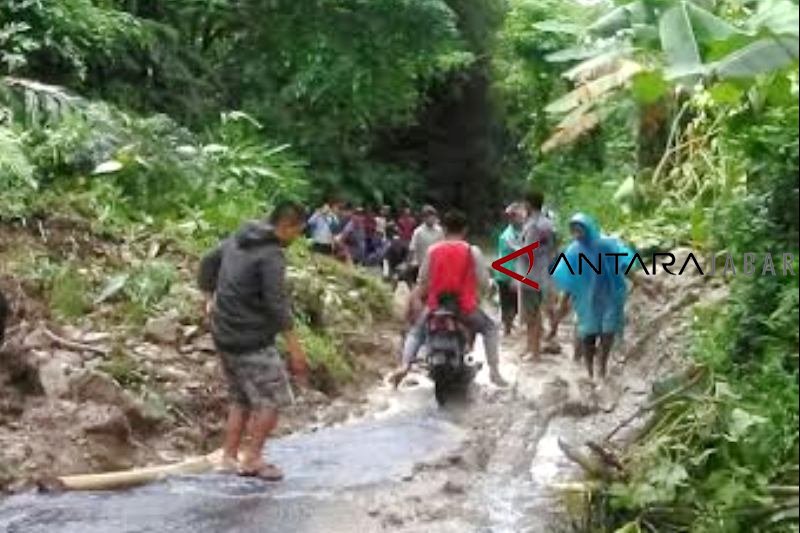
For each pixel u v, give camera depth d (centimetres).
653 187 1329
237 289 773
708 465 559
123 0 1955
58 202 1188
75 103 1409
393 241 1941
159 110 1844
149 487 762
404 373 1077
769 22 518
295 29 2266
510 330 1402
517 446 831
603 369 1027
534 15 2208
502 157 3184
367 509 707
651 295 1098
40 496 735
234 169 1616
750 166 593
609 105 632
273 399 782
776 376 546
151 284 1055
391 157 3036
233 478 783
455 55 2645
